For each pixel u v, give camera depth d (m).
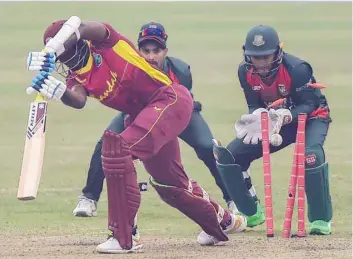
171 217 34.16
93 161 32.50
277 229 31.52
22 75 78.19
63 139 53.81
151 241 28.94
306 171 29.70
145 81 25.78
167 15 116.56
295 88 30.02
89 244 28.45
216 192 39.16
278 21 112.50
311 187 29.75
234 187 30.86
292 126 30.94
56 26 25.41
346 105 64.62
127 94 25.94
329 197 30.06
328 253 26.58
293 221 33.19
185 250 27.06
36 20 109.56
